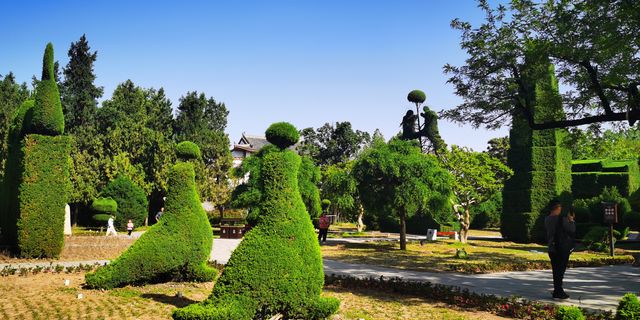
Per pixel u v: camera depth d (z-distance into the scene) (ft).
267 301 21.48
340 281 37.52
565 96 45.32
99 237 84.53
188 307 20.92
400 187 65.92
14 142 55.57
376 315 26.81
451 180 69.05
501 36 44.39
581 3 37.55
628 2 35.01
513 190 93.71
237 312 20.75
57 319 24.56
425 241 87.92
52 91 53.06
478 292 33.40
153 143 137.08
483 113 50.21
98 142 132.87
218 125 224.33
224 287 21.49
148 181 135.95
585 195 110.01
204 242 36.01
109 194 115.55
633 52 38.52
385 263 52.75
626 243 82.74
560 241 31.14
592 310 26.96
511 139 95.66
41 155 51.90
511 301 28.71
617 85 41.73
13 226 53.11
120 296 30.96
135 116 157.58
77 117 155.63
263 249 21.98
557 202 32.07
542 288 35.63
